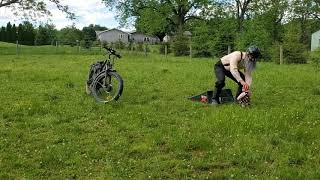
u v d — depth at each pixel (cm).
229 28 4784
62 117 914
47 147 704
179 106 1046
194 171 615
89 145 723
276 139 734
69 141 748
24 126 841
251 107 1022
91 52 4738
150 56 4269
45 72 1844
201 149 704
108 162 642
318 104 1073
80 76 1673
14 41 8850
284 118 869
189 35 5403
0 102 1089
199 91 1290
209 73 1828
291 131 776
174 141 720
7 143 729
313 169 606
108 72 1109
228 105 1041
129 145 723
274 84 1487
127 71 1969
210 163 635
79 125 855
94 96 1105
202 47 4688
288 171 594
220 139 745
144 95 1214
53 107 1012
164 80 1570
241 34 4653
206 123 837
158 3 6200
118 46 6028
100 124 868
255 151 674
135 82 1499
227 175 590
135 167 627
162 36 8438
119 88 1082
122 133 800
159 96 1204
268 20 5797
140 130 817
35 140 757
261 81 1559
